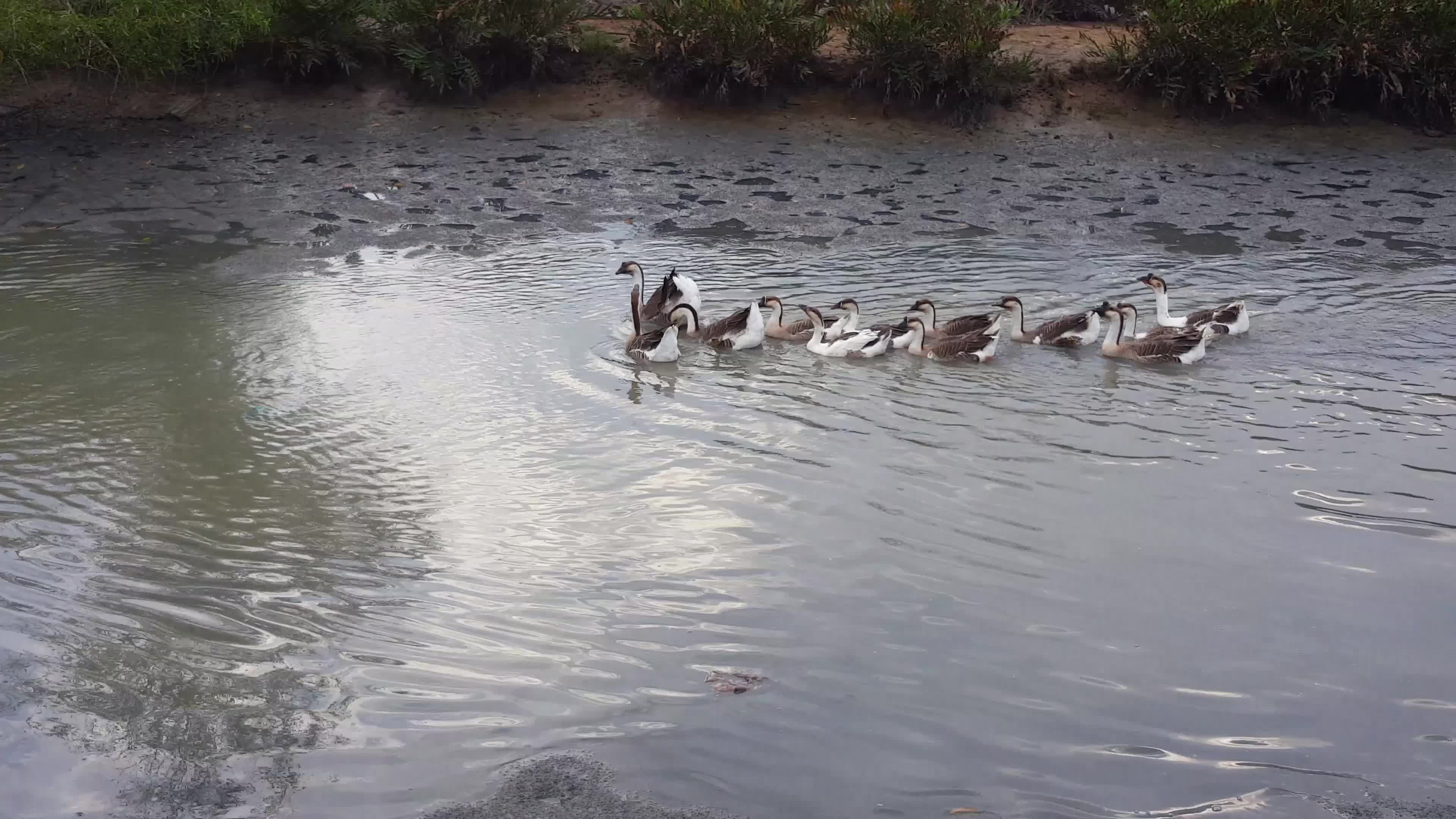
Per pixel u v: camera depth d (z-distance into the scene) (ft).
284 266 54.65
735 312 49.44
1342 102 81.76
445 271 54.70
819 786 19.57
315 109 78.69
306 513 30.12
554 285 52.85
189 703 21.71
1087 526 29.55
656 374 42.22
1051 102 81.35
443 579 26.66
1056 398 39.52
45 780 19.58
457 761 20.13
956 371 42.78
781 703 21.94
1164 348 42.68
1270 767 20.22
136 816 18.78
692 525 29.60
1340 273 54.29
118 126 75.20
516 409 38.19
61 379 39.83
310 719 21.25
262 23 74.08
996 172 72.08
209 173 68.54
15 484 31.40
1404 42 79.41
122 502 30.45
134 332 44.96
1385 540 28.78
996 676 22.86
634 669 23.02
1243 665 23.32
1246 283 53.01
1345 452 34.45
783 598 25.90
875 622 24.89
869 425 36.96
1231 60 79.41
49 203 62.95
